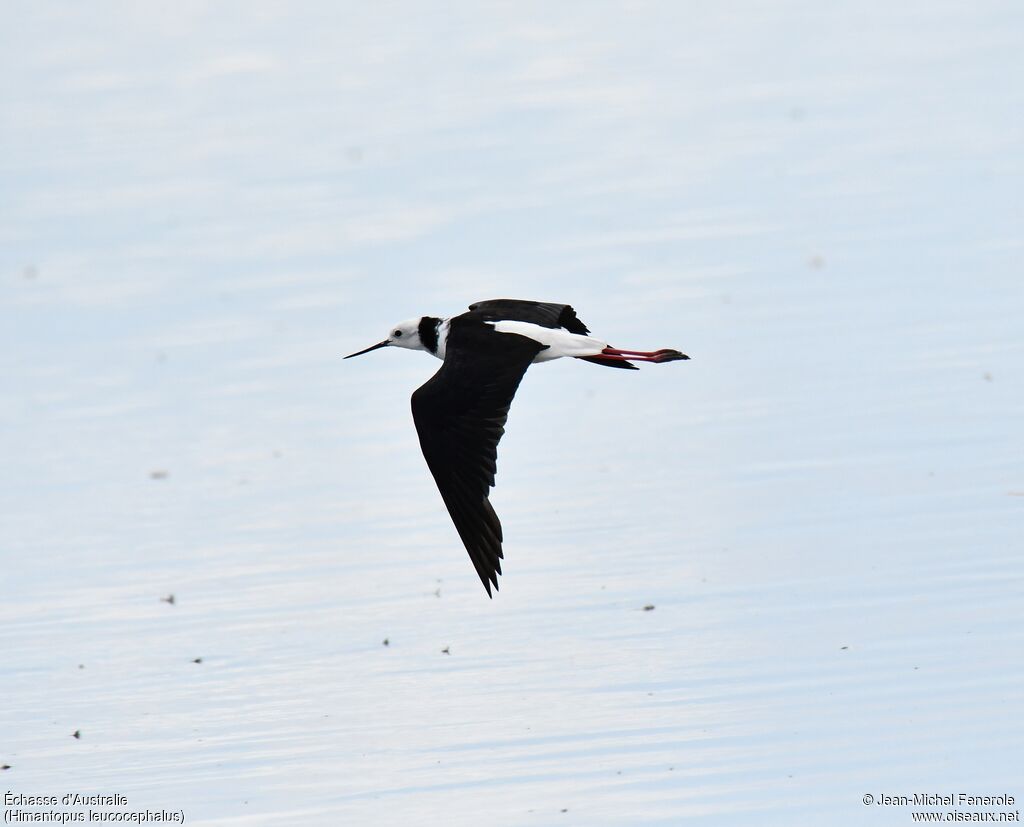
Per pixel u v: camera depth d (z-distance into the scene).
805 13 33.41
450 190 23.88
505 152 25.53
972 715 10.50
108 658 12.23
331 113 28.55
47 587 13.56
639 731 10.58
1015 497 13.74
